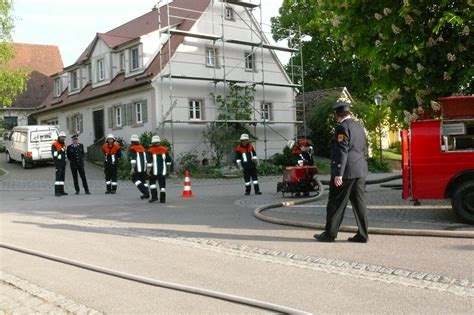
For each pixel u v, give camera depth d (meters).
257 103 34.84
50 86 49.56
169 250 8.18
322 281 6.09
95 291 6.04
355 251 7.62
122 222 11.45
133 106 31.95
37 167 31.97
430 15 11.57
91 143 36.50
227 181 25.84
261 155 34.94
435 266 6.57
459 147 10.03
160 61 30.14
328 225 8.38
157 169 15.45
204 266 7.05
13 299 5.80
